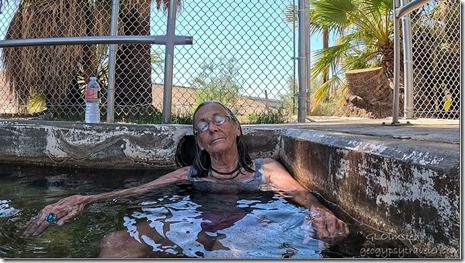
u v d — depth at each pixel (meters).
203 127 2.09
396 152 1.19
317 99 8.47
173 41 2.82
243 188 1.94
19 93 4.97
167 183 2.06
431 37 5.28
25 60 4.90
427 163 1.02
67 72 4.92
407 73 3.78
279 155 2.58
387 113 6.56
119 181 2.25
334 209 1.60
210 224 1.35
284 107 3.49
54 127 2.66
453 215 0.92
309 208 1.55
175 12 2.83
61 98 4.95
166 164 2.61
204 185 2.02
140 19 4.79
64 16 4.96
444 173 0.95
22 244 1.19
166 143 2.60
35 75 4.94
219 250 1.12
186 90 3.49
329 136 1.76
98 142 2.62
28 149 2.70
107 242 1.19
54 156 2.67
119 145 2.61
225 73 3.39
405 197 1.11
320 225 1.30
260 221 1.38
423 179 1.03
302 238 1.21
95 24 4.93
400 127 2.19
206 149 2.10
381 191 1.25
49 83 4.94
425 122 2.79
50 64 4.92
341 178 1.56
